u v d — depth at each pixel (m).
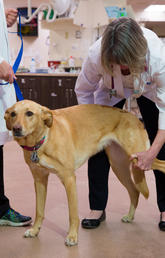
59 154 1.56
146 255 1.53
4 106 1.78
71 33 6.08
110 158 1.88
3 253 1.54
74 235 1.63
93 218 1.87
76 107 1.76
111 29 1.42
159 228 1.83
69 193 1.61
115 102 1.92
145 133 1.80
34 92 5.67
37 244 1.64
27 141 1.51
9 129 1.59
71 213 1.62
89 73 1.76
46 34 8.10
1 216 1.87
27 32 7.94
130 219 1.92
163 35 8.10
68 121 1.66
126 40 1.36
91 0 5.50
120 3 5.57
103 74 1.70
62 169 1.59
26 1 7.68
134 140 1.74
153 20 7.69
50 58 6.51
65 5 5.58
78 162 1.67
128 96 1.85
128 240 1.69
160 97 1.63
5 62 1.58
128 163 1.89
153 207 2.15
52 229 1.82
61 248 1.59
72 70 5.92
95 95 1.97
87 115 1.72
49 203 2.21
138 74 1.47
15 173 2.98
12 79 1.60
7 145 4.30
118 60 1.38
